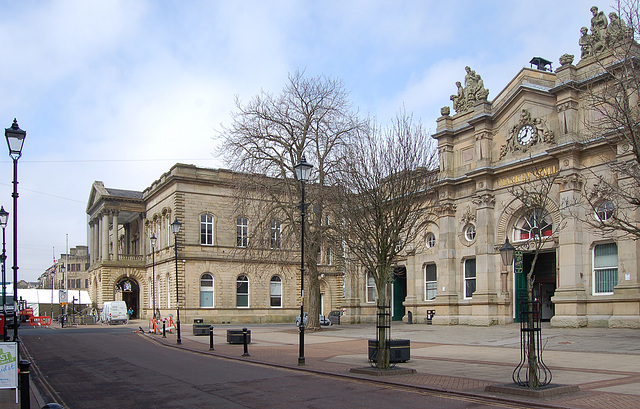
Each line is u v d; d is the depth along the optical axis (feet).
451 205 128.88
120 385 49.39
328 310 197.88
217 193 183.52
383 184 57.41
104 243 214.07
